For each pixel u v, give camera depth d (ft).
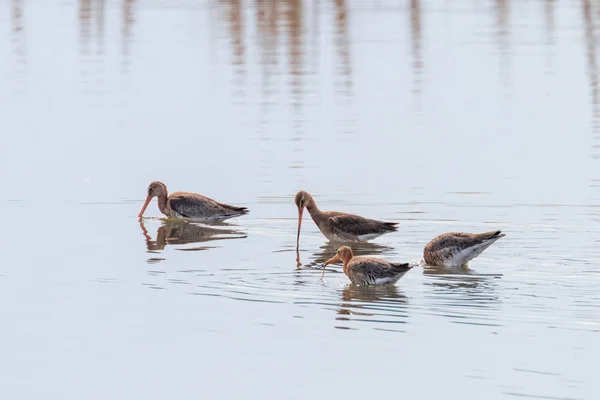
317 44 141.90
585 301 53.26
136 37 146.30
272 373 46.42
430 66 127.75
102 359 48.21
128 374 46.85
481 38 145.07
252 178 82.89
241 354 48.44
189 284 57.77
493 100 110.01
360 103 109.40
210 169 85.76
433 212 72.59
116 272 60.13
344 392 44.45
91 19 160.04
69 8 169.48
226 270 60.34
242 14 164.04
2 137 96.17
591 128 97.45
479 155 88.84
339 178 82.28
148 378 46.42
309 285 57.52
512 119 101.86
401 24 156.04
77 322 52.39
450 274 58.65
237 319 52.29
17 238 67.72
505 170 83.92
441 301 53.98
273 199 77.56
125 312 53.62
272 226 71.51
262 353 48.47
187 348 49.24
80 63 129.90
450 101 109.91
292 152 90.58
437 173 83.35
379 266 56.34
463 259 59.62
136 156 90.07
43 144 94.02
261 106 108.47
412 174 83.05
